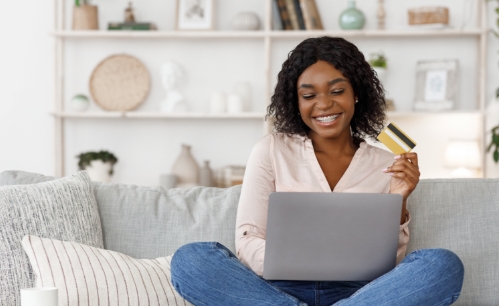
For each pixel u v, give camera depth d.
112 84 3.99
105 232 1.86
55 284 1.57
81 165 3.84
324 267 1.51
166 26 4.02
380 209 1.47
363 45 3.97
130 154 4.04
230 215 1.87
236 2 4.01
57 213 1.73
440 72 3.85
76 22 3.88
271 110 1.93
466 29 3.76
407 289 1.43
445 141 3.95
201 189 1.98
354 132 1.95
